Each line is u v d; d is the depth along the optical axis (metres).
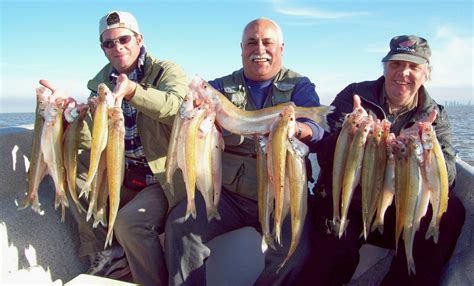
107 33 1.64
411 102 1.57
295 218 1.32
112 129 1.31
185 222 1.44
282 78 1.63
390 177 1.35
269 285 1.43
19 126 1.72
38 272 1.45
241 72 1.66
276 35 1.58
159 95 1.42
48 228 1.58
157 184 1.65
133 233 1.46
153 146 1.58
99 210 1.42
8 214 1.47
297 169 1.31
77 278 1.31
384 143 1.35
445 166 1.29
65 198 1.43
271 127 1.32
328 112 1.35
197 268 1.43
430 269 1.37
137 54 1.70
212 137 1.39
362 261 1.58
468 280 1.32
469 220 1.45
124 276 1.62
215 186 1.42
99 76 1.80
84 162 1.63
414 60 1.47
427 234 1.30
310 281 1.44
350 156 1.32
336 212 1.37
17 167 1.58
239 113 1.41
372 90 1.61
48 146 1.39
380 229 1.37
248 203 1.54
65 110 1.40
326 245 1.44
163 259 1.50
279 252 1.43
